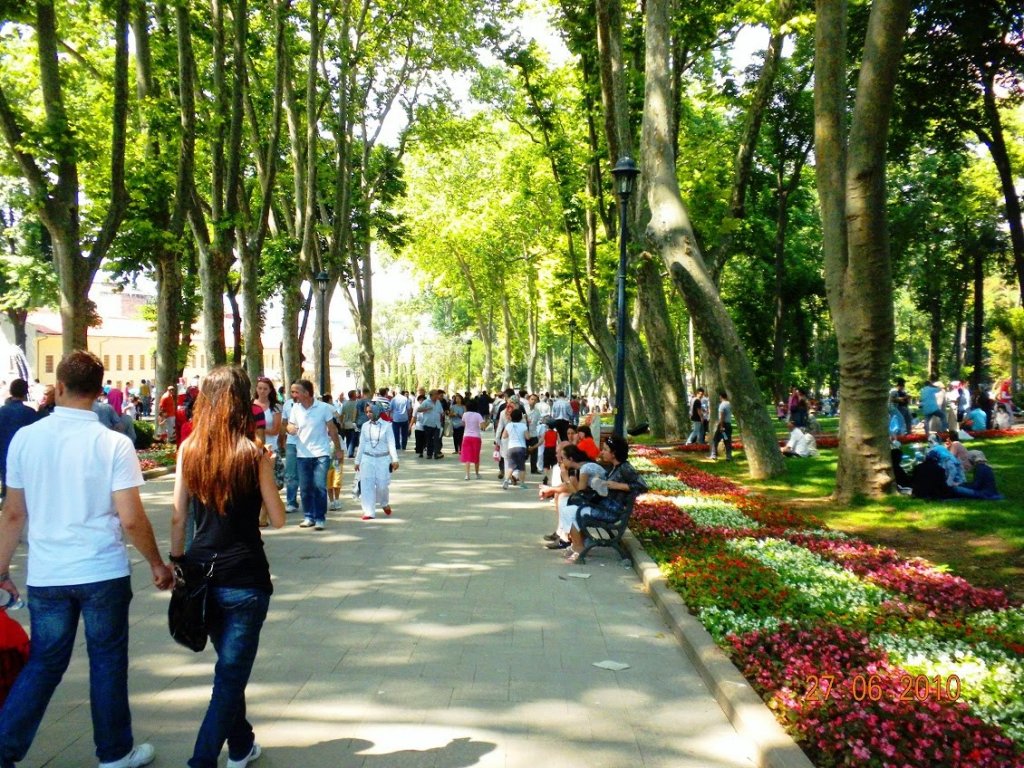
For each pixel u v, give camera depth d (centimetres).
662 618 712
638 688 540
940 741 414
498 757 432
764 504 1242
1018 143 3684
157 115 1775
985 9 2281
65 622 378
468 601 765
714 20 2206
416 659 593
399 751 438
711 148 2920
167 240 1756
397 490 1644
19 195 3606
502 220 4569
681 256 1598
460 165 4703
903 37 1088
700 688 541
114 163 1595
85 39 2153
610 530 961
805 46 2844
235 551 380
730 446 2094
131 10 1791
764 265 4184
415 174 4784
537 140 3030
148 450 2170
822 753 413
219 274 1916
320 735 457
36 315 6788
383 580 846
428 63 3117
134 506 384
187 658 591
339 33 2702
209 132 1817
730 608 669
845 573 800
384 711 494
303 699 512
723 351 1634
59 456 378
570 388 5016
